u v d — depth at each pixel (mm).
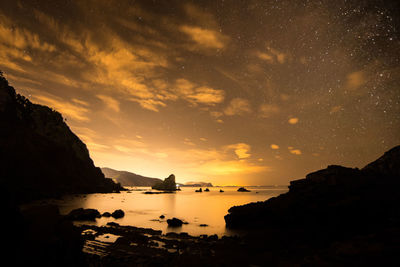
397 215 14398
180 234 16469
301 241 13406
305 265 8148
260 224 18984
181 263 9727
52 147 65438
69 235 7574
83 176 79750
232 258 10664
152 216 27062
